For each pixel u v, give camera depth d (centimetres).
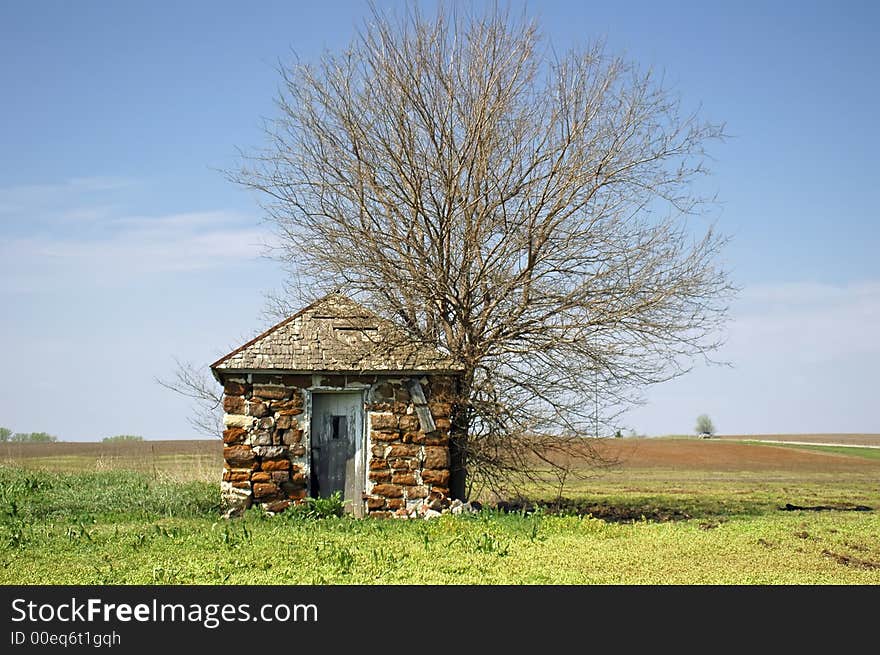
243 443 2086
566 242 2241
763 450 6444
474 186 2245
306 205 2309
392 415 2138
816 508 2688
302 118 2327
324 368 2102
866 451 6719
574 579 1329
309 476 2103
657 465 5212
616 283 2208
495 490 2398
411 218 2300
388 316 2261
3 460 3278
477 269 2273
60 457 4350
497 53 2302
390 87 2298
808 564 1488
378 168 2294
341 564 1412
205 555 1504
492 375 2236
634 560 1497
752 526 1967
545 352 2217
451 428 2236
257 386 2105
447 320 2311
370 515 2095
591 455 2305
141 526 1855
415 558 1495
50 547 1577
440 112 2278
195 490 2308
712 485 3769
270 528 1839
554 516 2089
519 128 2278
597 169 2214
